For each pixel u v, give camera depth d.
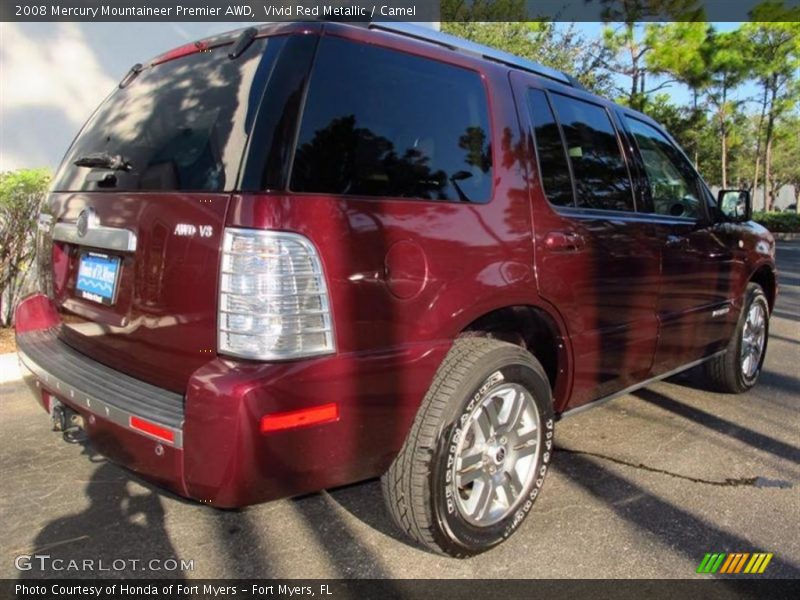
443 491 2.52
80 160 2.82
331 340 2.21
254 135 2.21
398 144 2.51
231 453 2.04
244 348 2.11
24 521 3.03
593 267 3.19
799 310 8.66
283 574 2.64
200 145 2.38
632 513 3.14
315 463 2.22
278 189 2.15
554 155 3.16
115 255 2.65
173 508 3.16
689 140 24.91
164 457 2.19
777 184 46.81
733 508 3.20
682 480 3.50
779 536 2.95
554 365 3.19
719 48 21.62
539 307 2.92
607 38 19.84
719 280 4.36
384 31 2.70
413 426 2.48
